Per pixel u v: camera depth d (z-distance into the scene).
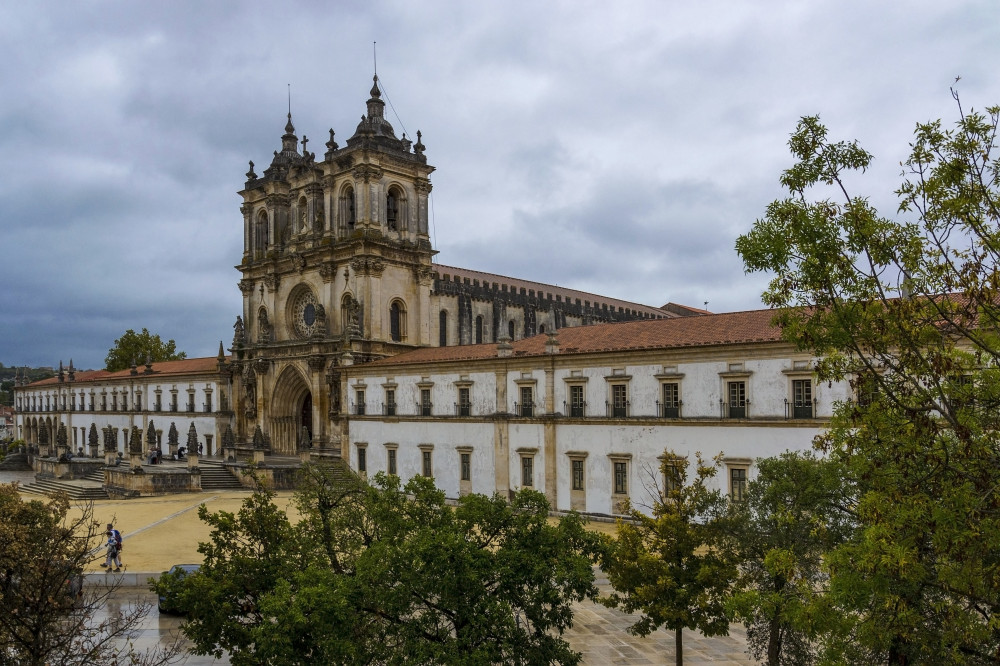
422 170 97.50
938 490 17.64
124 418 133.12
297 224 101.38
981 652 18.86
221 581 25.38
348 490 28.17
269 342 100.50
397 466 78.19
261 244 108.00
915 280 17.89
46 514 28.59
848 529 27.62
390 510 26.70
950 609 17.73
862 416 18.88
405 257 94.56
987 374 17.89
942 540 16.19
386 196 93.50
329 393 89.44
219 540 27.19
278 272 102.44
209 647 24.83
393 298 93.06
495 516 25.88
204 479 85.19
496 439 67.88
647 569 28.64
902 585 19.22
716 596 28.67
